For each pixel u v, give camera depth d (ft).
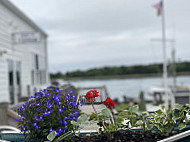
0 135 7.54
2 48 29.84
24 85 38.65
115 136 6.41
